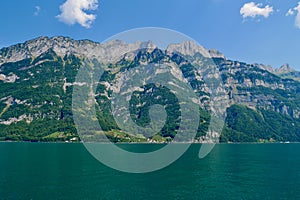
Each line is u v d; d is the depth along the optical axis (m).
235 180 63.19
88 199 46.59
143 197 48.19
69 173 68.94
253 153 137.75
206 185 57.66
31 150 142.25
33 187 53.94
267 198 48.66
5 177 63.66
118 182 58.94
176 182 60.41
